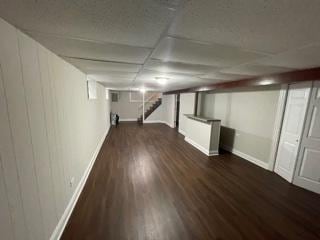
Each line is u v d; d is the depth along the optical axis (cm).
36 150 128
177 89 689
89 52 153
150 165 358
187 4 72
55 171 163
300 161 273
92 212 206
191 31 102
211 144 430
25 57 113
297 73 225
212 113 537
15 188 102
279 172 317
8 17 86
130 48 138
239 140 424
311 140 258
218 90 502
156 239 168
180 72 254
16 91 104
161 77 318
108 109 754
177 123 861
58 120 172
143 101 956
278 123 317
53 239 155
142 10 78
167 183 282
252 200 238
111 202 226
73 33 109
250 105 386
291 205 227
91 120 346
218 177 307
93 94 371
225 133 477
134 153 434
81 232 175
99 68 232
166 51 144
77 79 239
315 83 249
